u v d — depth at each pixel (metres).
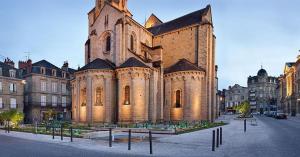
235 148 13.77
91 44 40.44
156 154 12.26
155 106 35.50
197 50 41.91
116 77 35.16
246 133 21.84
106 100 34.00
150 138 12.62
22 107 49.81
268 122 39.06
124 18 37.53
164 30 47.31
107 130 26.31
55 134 22.52
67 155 12.16
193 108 36.91
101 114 34.03
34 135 22.67
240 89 115.44
